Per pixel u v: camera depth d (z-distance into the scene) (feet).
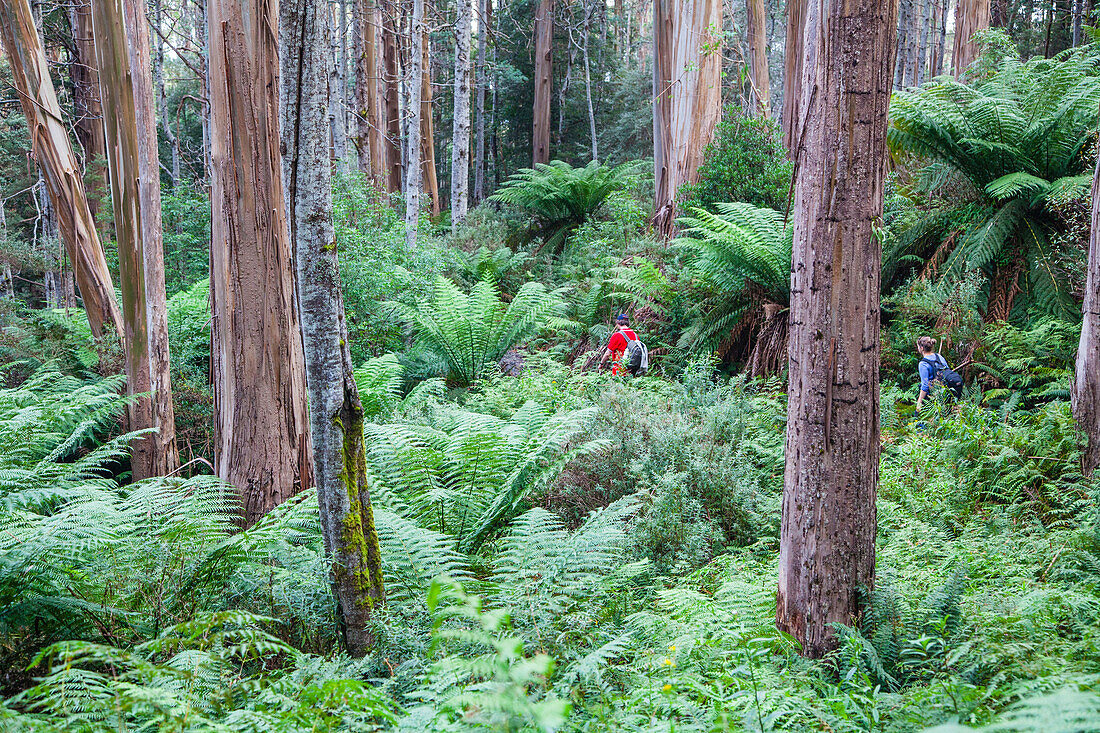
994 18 67.41
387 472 16.88
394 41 72.54
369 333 37.60
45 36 58.54
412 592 11.61
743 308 31.86
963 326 26.37
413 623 10.41
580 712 7.73
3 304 41.09
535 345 40.73
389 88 76.64
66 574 11.11
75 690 7.54
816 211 10.14
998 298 27.30
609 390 24.44
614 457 19.44
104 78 24.61
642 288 35.88
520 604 10.37
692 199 40.42
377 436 17.94
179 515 12.62
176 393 31.17
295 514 13.56
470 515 16.29
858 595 10.56
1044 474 18.06
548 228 63.41
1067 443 18.15
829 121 9.95
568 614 10.33
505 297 51.24
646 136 89.30
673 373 33.22
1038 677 7.20
